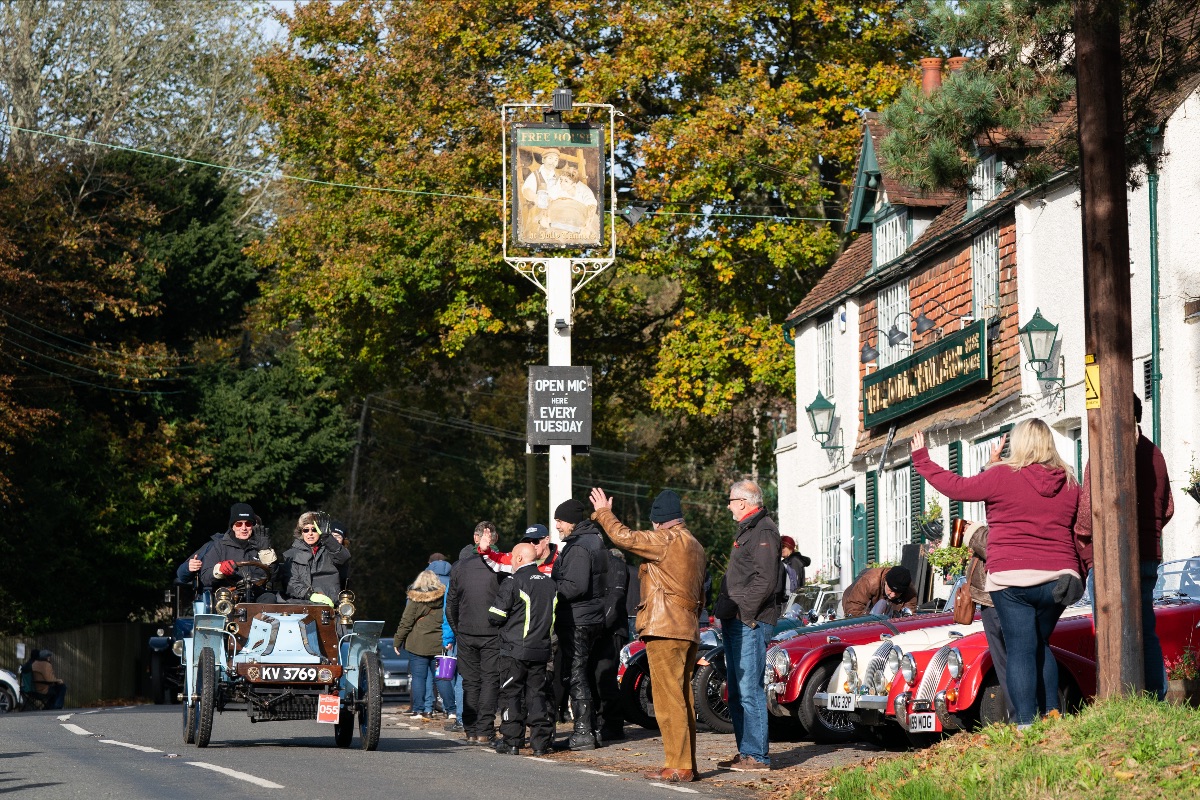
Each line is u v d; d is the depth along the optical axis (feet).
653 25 130.93
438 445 246.88
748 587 48.03
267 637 53.78
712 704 62.28
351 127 134.82
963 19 50.62
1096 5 40.27
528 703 56.03
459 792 39.65
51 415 137.28
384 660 120.26
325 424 168.35
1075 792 32.50
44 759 48.37
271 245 140.67
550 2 133.69
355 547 232.12
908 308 100.63
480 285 132.46
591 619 57.57
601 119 133.18
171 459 151.64
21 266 143.54
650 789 42.68
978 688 46.98
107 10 174.81
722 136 127.03
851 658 52.42
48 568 140.56
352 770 45.21
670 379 132.16
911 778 36.76
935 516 91.81
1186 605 50.31
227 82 183.93
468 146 131.23
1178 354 68.74
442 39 134.00
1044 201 80.23
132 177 158.81
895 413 98.48
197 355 175.42
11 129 163.22
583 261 85.35
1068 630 49.83
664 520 46.55
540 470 258.57
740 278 134.21
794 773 46.68
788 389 130.41
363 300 135.54
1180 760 32.89
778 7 133.49
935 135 51.90
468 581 61.98
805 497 121.39
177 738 60.13
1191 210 69.05
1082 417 75.46
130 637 160.45
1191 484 66.59
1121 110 40.98
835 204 139.44
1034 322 77.56
